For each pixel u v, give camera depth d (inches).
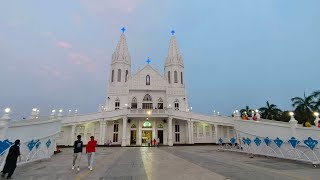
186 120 1676.9
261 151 741.3
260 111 2373.3
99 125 1612.9
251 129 918.4
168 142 1581.0
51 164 566.3
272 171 404.2
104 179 350.0
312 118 1637.6
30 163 567.2
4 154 440.5
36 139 664.4
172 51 2103.8
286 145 618.8
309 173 379.6
